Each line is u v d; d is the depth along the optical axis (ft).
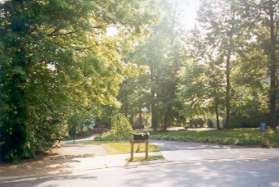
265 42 107.76
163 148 79.97
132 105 160.45
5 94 48.34
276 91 106.83
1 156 56.34
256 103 120.78
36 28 47.39
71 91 54.13
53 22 46.50
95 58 47.85
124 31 56.85
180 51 153.07
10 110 52.39
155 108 153.48
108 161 55.47
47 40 46.62
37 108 57.62
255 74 112.06
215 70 126.21
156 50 152.97
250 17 111.96
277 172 46.47
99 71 48.01
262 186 37.73
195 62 129.08
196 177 42.88
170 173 45.78
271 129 104.73
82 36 50.24
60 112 63.00
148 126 199.72
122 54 60.23
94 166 50.80
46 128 65.62
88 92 55.31
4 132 56.59
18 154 56.75
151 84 151.64
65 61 46.03
